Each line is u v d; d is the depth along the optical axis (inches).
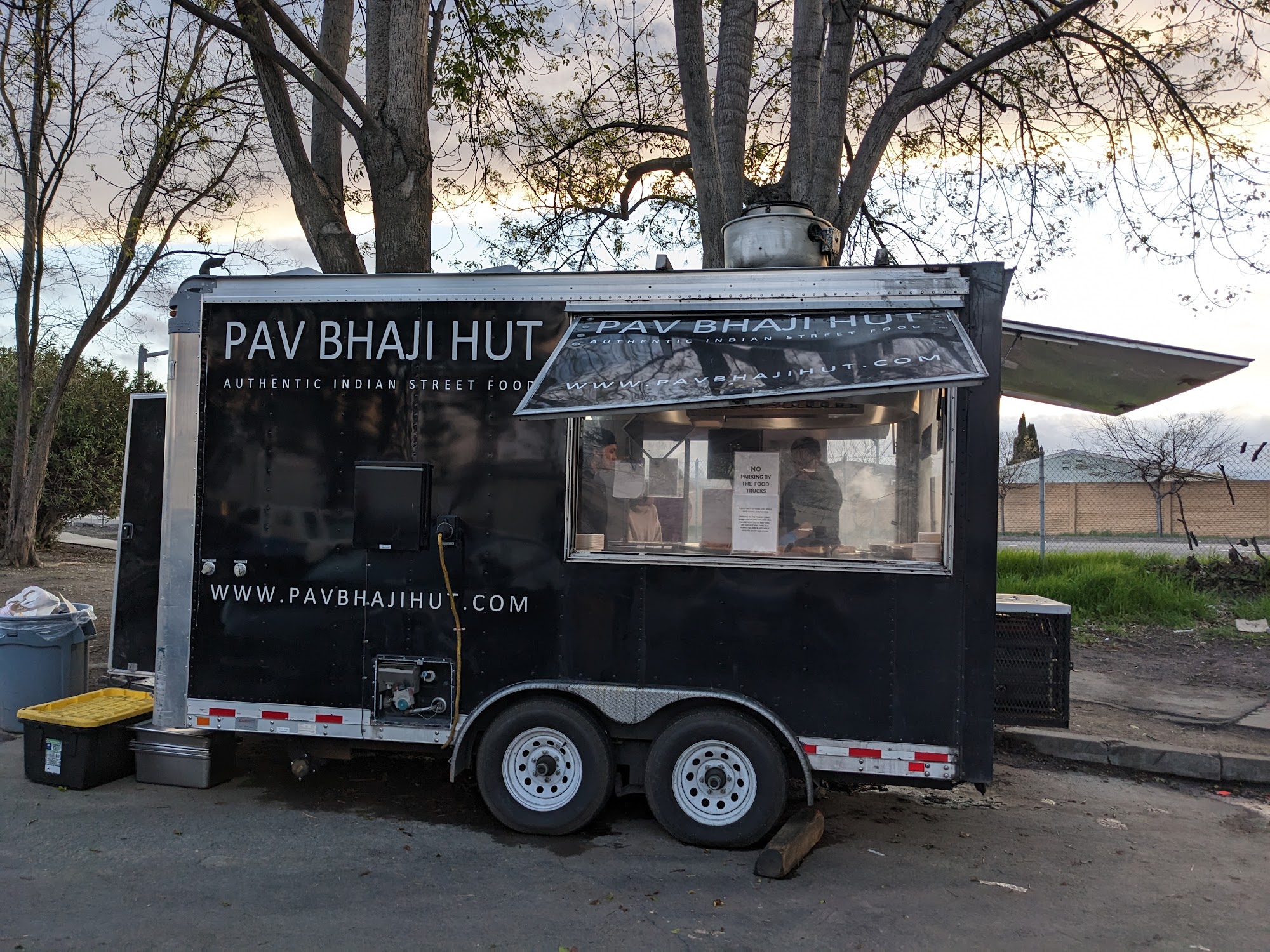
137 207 544.4
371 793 220.7
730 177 326.6
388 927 149.6
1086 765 260.8
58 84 470.0
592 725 191.2
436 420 198.7
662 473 193.6
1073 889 174.4
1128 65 389.1
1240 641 385.4
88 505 751.7
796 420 191.0
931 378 155.9
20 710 225.5
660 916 156.5
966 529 179.5
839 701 182.5
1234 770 248.7
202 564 206.2
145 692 249.3
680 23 327.6
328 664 200.8
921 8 423.5
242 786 222.7
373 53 333.4
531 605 193.6
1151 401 240.4
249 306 206.7
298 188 336.8
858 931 153.4
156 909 153.7
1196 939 154.5
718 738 186.1
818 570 183.9
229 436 206.7
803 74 322.3
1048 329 195.2
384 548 197.0
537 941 146.5
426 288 200.1
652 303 189.2
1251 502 1068.5
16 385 749.3
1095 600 433.4
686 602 188.1
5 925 146.6
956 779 178.7
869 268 184.9
